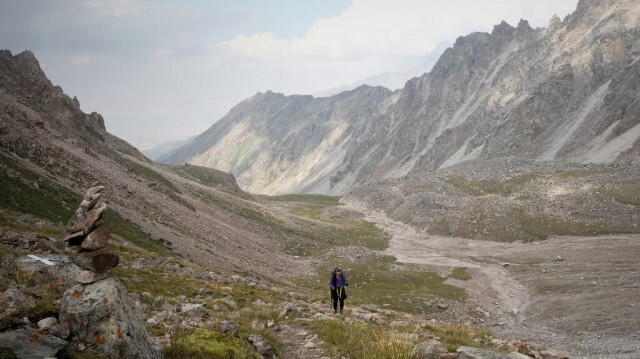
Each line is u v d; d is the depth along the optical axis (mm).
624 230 114562
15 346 5426
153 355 7059
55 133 70812
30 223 24844
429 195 181750
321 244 108438
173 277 25047
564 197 142500
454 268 95562
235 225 93562
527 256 104125
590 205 132125
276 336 14078
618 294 63438
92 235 6969
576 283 74125
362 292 66625
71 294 6707
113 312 6473
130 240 36312
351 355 12352
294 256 87938
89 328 6344
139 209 53094
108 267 7105
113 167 73562
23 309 6699
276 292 33031
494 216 140250
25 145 47031
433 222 152875
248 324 15156
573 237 117188
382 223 171875
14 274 11445
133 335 6570
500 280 85125
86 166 57531
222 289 25219
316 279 66875
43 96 100062
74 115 109250
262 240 91625
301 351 12695
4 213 24891
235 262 53500
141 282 20656
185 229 58719
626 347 41750
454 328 26578
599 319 54125
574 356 38531
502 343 19672
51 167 46812
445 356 10562
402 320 29016
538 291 73562
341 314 22172
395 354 10656
